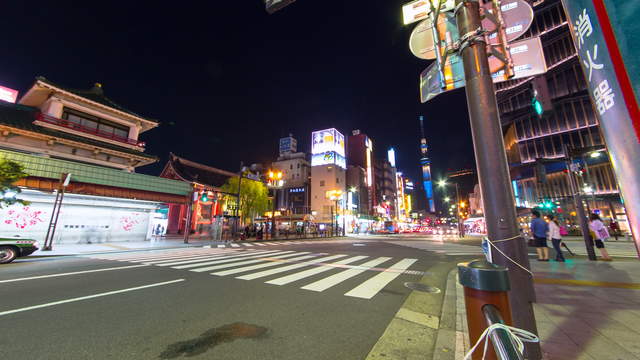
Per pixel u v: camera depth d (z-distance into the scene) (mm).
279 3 3521
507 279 1286
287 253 12938
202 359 2824
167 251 14031
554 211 25562
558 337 2906
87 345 3104
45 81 18203
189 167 37062
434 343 3240
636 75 922
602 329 3119
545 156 35969
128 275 7109
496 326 1104
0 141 16531
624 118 968
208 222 32531
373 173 66000
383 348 3107
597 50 1115
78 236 16609
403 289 5793
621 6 1005
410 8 3209
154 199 21656
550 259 9164
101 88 22797
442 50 2717
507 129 43344
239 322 3873
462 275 1427
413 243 21078
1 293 5266
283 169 55250
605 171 27781
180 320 3922
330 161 49031
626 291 4820
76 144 18844
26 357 2807
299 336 3422
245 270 7953
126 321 3859
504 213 1917
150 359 2807
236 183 31047
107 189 18891
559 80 35938
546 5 36969
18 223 14492
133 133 23281
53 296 5070
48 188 16031
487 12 2430
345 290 5668
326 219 46312
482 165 2051
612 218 24750
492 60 2604
